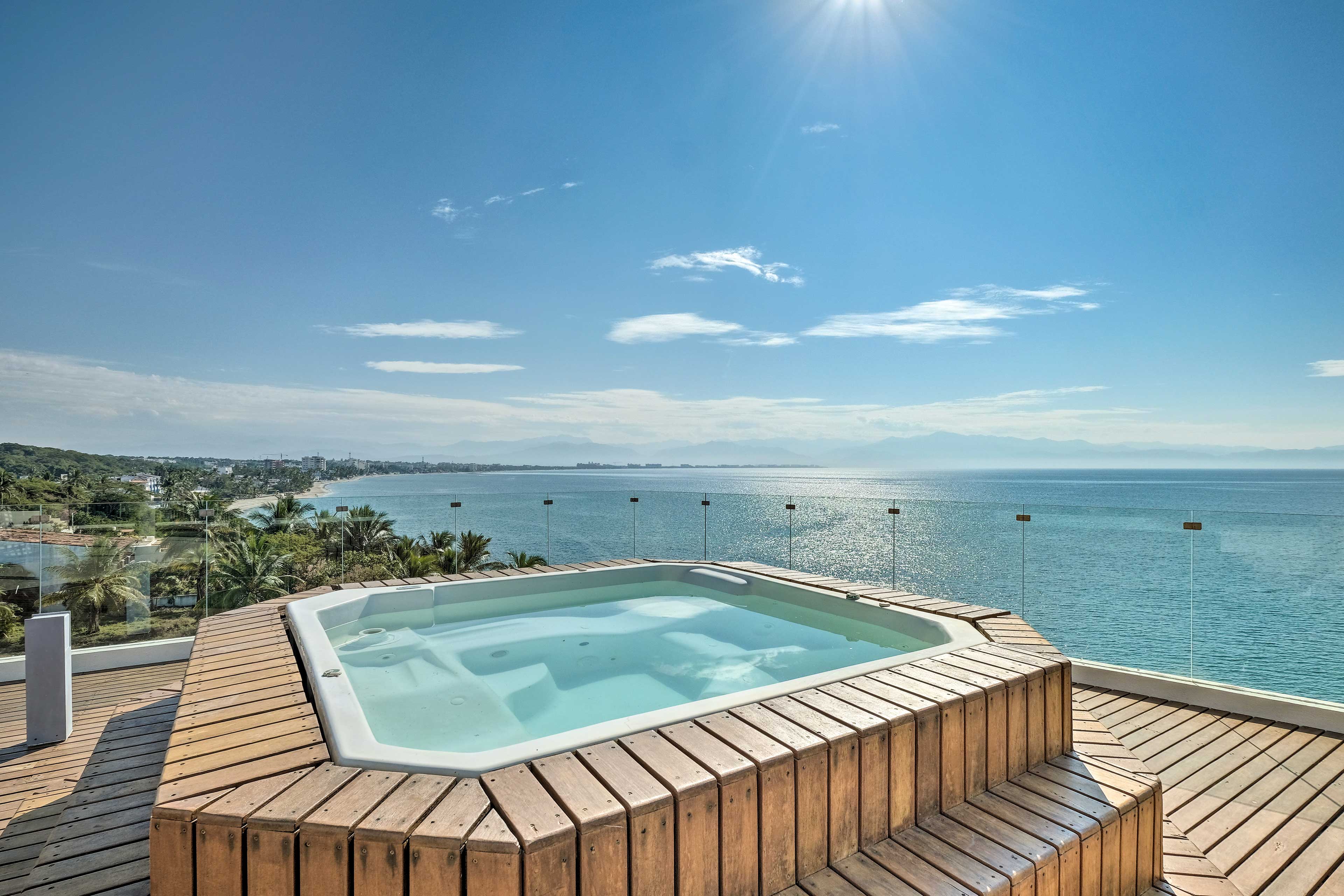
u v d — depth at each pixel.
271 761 1.30
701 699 2.46
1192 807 2.29
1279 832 2.13
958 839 1.46
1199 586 3.46
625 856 1.11
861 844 1.44
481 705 2.33
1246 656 3.29
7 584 3.89
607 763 1.28
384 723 2.14
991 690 1.72
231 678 1.89
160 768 2.13
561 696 2.48
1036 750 1.86
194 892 1.09
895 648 2.84
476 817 1.08
